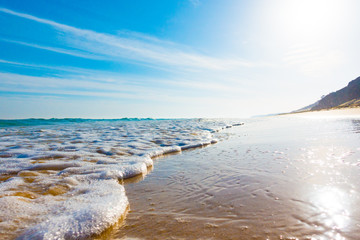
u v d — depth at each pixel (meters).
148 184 4.02
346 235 1.95
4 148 7.92
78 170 4.75
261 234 2.07
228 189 3.39
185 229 2.29
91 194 3.35
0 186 3.69
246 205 2.75
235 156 5.89
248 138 9.80
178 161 5.93
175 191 3.54
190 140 9.75
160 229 2.33
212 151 7.11
